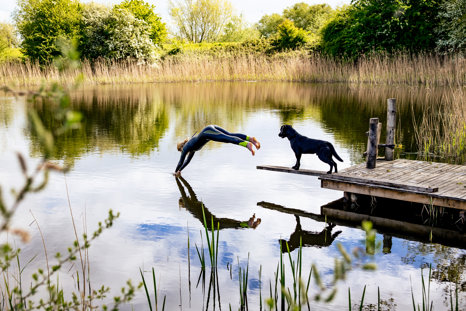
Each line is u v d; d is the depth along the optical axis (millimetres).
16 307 3102
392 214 6426
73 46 1460
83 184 7777
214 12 58125
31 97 1429
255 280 4480
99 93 24641
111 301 4078
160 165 9148
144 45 35000
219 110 17531
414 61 26297
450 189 6188
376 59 28516
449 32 27719
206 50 39656
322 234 5730
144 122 14711
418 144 10906
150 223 6047
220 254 5105
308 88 26656
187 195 7250
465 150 10141
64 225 5934
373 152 7359
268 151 10477
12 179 7980
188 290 4301
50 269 4680
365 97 21172
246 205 6812
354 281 4445
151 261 4914
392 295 4168
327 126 13656
